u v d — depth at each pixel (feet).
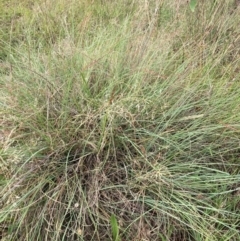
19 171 6.19
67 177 6.23
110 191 6.21
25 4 12.11
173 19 9.51
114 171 6.38
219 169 6.72
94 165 6.38
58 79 7.25
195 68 7.61
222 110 6.99
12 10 11.72
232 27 9.16
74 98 6.81
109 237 5.96
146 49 7.81
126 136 6.37
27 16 11.05
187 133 6.51
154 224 6.07
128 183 6.12
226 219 5.98
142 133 6.63
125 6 11.00
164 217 5.95
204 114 6.65
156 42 8.01
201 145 6.64
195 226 5.84
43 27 10.34
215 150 6.80
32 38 10.25
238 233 5.95
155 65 7.54
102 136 6.26
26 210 5.72
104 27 9.57
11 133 6.13
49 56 7.69
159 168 5.93
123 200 5.92
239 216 6.14
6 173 6.20
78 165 6.11
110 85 6.85
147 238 5.79
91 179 6.24
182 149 6.53
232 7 9.66
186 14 9.61
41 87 7.06
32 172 6.20
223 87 7.32
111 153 6.51
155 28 8.50
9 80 7.47
